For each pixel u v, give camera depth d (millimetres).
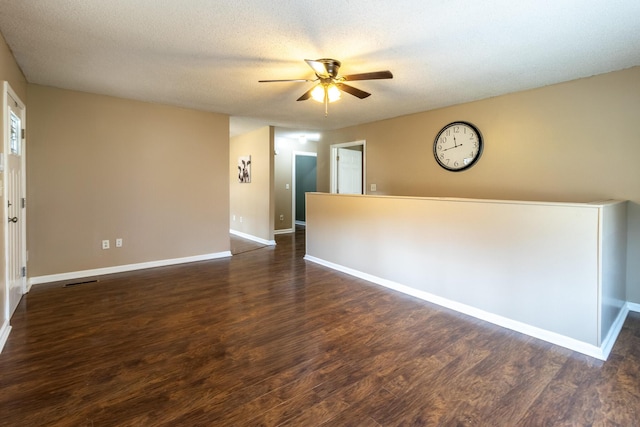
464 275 3066
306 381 1988
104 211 4195
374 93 3918
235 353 2307
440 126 4656
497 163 4043
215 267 4676
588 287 2322
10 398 1791
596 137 3275
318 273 4398
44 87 3719
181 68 3146
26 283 3523
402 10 2111
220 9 2117
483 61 2939
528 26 2307
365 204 4102
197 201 5000
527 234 2629
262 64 3041
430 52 2758
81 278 4047
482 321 2887
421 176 4926
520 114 3824
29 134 3641
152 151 4539
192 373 2057
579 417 1698
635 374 2082
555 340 2490
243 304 3246
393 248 3750
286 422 1646
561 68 3096
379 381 1997
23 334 2559
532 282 2609
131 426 1602
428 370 2119
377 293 3605
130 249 4430
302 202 9055
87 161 4043
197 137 4938
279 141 7805
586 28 2330
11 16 2217
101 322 2795
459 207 3092
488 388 1938
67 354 2268
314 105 4547
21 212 3279
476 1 2004
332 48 2689
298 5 2062
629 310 3154
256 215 6793
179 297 3428
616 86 3143
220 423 1632
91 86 3736
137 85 3686
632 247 3109
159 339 2502
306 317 2943
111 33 2455
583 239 2338
